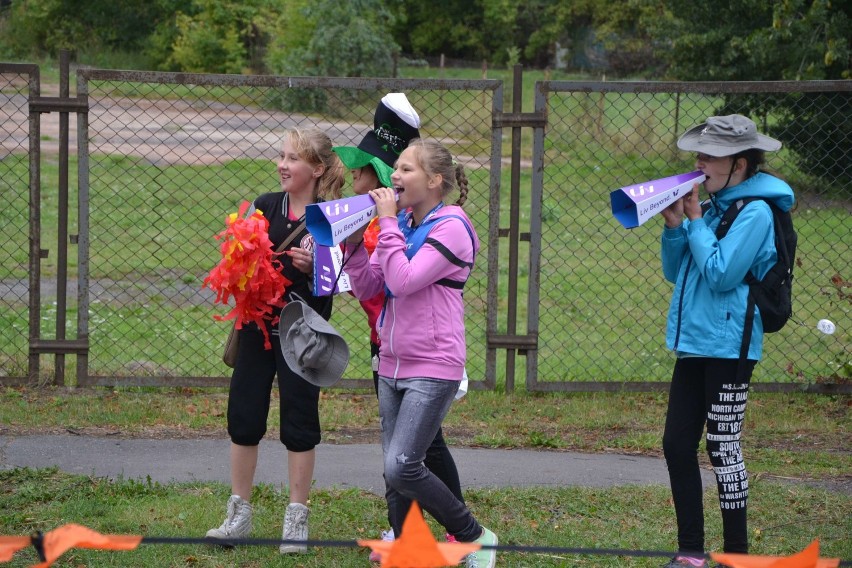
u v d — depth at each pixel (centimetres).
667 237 1456
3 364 2644
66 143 2492
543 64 19825
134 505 1727
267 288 1482
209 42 15575
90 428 2238
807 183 4116
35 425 2236
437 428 1361
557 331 3481
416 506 827
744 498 1427
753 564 890
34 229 2483
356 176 1509
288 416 1534
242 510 1559
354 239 1402
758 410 2475
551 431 2323
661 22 8162
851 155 3959
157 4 17100
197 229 4969
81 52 16575
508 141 7669
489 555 1416
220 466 2009
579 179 5891
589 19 19138
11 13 17288
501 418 2395
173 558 1512
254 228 1469
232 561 1510
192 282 3956
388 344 1366
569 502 1812
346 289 1501
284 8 14738
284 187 1556
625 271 4456
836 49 6531
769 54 7162
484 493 1839
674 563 1458
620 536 1648
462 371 1376
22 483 1834
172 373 2731
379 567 1501
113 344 3002
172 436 2214
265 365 1555
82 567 1474
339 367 1446
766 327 1414
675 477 1469
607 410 2470
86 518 1662
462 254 1334
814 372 2928
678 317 1438
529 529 1673
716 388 1411
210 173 6134
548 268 4462
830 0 6825
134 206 5362
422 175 1340
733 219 1397
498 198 2527
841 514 1775
